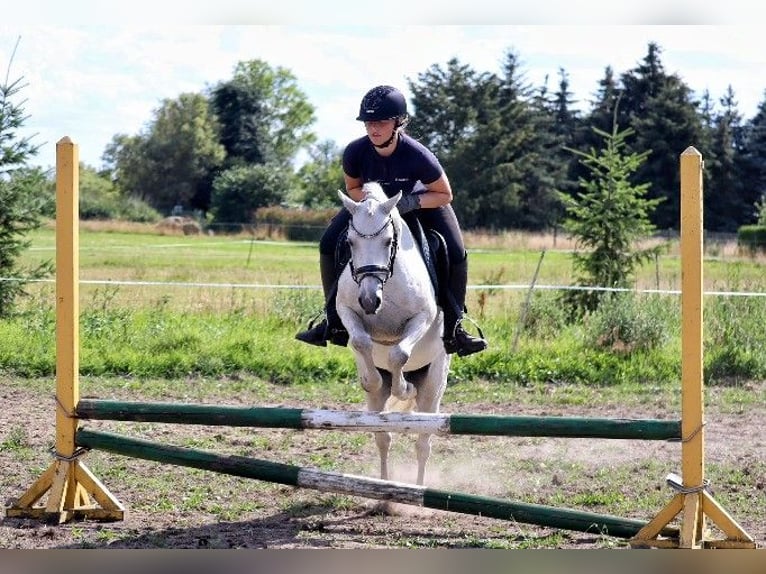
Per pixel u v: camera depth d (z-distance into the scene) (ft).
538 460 31.37
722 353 46.65
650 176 207.51
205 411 23.20
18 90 53.98
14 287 52.85
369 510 25.55
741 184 221.87
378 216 22.22
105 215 234.99
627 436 21.91
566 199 57.16
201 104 302.86
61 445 23.89
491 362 45.60
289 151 323.78
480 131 216.33
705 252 122.21
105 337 48.75
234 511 25.02
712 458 31.32
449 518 25.05
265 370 44.65
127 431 34.14
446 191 25.04
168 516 24.48
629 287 55.31
